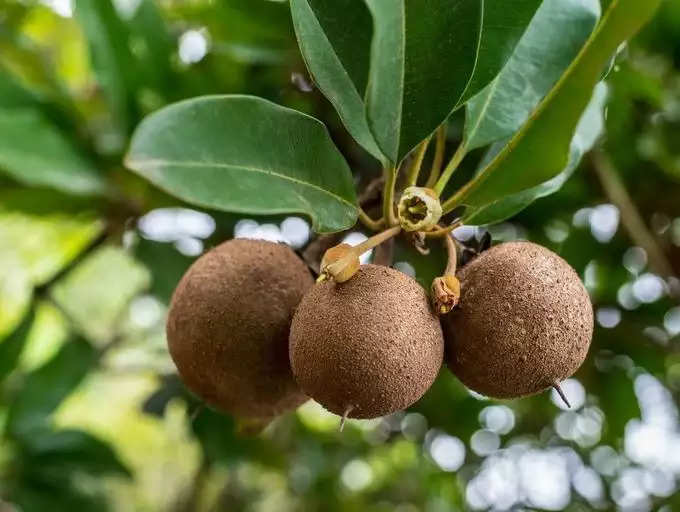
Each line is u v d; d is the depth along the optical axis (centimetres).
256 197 35
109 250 95
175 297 40
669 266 66
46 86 63
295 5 35
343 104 37
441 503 113
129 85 57
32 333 65
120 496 154
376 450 105
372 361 34
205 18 58
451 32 34
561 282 36
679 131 64
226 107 35
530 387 36
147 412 67
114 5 56
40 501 69
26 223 72
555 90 35
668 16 62
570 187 61
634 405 69
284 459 87
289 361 39
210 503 118
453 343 36
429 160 51
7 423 64
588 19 40
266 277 39
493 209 39
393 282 35
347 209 37
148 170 34
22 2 72
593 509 89
